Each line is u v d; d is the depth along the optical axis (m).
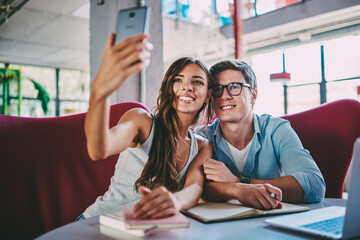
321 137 1.64
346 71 6.23
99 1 3.08
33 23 7.47
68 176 1.51
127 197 1.20
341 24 6.27
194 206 0.97
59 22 7.44
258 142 1.45
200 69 1.24
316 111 1.72
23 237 1.41
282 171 1.54
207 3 6.70
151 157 1.17
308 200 1.14
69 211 1.49
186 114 1.23
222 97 1.40
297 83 6.47
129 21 0.68
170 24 7.14
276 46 7.32
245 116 1.41
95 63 3.19
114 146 0.95
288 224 0.74
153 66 2.95
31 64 11.87
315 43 6.66
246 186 1.02
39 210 1.44
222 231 0.73
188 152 1.26
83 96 13.05
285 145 1.40
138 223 0.66
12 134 1.46
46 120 1.57
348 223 0.64
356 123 1.56
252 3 6.83
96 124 0.76
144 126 1.18
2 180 1.40
